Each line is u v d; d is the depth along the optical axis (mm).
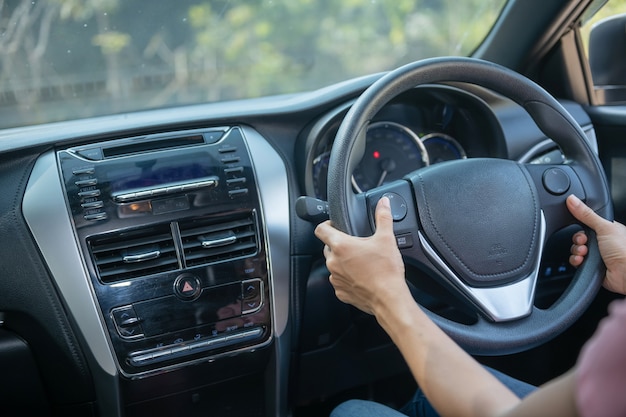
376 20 3146
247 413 1694
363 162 1651
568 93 1933
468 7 1991
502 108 1619
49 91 1777
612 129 1766
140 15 1931
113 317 1388
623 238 1112
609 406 493
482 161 1216
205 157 1480
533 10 1826
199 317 1443
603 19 1831
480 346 1080
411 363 772
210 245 1432
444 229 1155
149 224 1408
